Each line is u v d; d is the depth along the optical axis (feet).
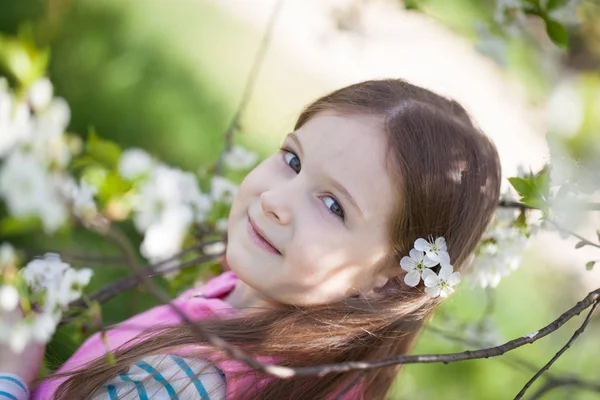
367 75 8.07
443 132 2.94
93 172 2.97
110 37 6.86
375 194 2.82
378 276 2.90
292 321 2.84
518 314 6.08
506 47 3.68
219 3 8.11
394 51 8.54
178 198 3.20
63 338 3.39
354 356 2.89
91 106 6.18
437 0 8.05
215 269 3.48
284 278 2.84
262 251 2.87
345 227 2.82
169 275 3.46
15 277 2.57
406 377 5.15
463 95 8.25
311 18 8.38
